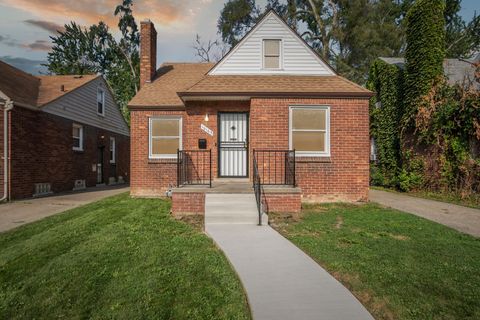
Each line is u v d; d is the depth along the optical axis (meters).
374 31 24.14
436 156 11.09
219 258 4.64
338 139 9.47
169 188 10.86
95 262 4.55
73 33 35.66
